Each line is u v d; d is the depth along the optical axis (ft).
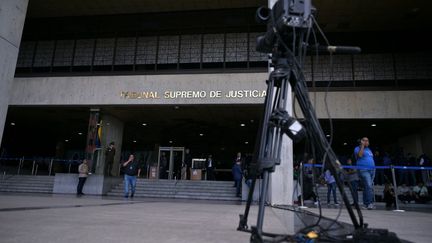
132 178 42.83
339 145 82.99
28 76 59.57
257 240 4.91
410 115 51.93
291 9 5.81
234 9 57.93
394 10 51.06
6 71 15.03
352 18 53.57
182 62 58.08
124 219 11.22
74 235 6.99
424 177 47.50
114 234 7.40
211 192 52.11
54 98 58.18
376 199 42.96
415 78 53.78
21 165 85.87
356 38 57.11
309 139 6.15
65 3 57.77
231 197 49.16
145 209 17.78
